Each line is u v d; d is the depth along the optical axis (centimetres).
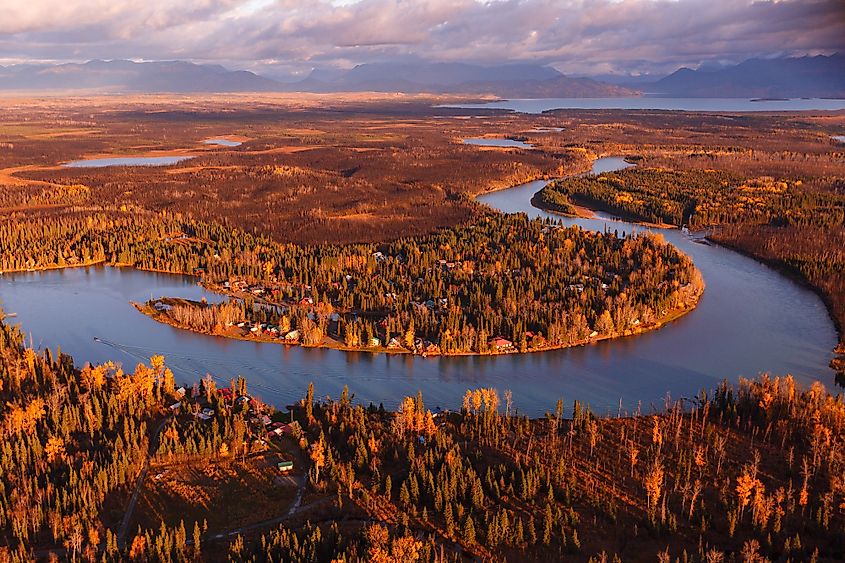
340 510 15462
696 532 14875
